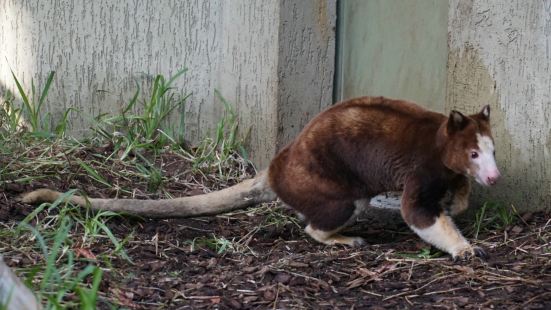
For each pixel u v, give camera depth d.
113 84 8.36
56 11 8.29
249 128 8.05
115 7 8.26
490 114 6.95
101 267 5.81
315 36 7.89
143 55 8.31
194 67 8.30
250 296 5.50
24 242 6.09
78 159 7.62
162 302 5.35
